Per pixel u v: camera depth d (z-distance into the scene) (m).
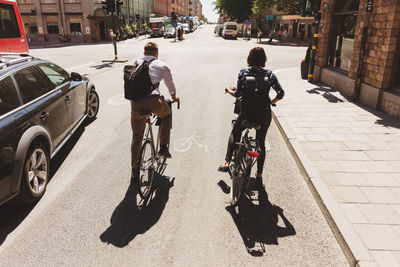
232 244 3.08
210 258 2.89
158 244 3.07
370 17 7.44
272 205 3.75
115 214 3.55
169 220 3.45
